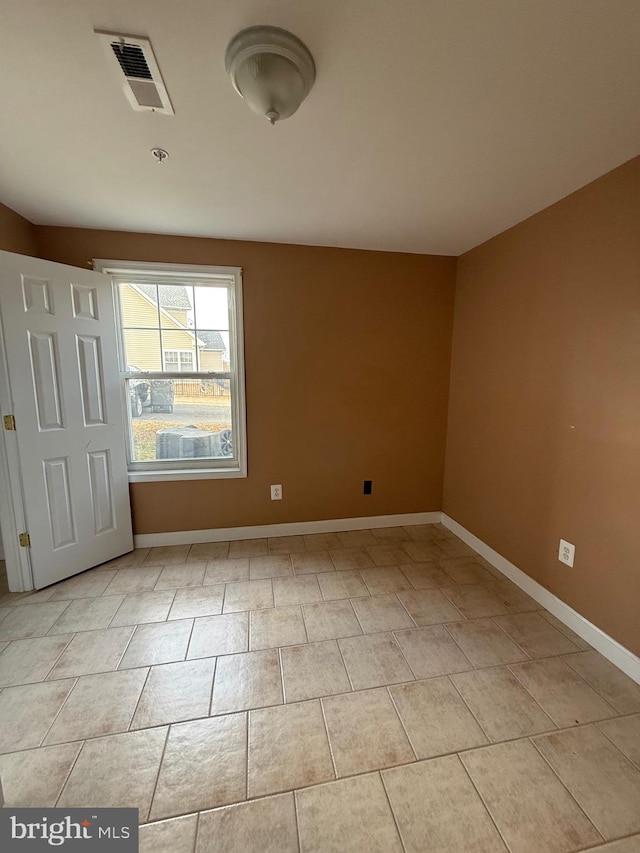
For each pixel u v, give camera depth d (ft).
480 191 6.16
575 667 5.55
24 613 6.61
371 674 5.36
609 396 5.62
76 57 3.58
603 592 5.80
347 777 4.00
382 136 4.76
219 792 3.84
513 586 7.63
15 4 3.07
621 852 3.42
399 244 8.74
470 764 4.15
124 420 8.86
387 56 3.51
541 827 3.59
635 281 5.20
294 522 9.84
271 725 4.57
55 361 7.25
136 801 3.76
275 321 8.91
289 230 7.91
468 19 3.16
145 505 9.02
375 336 9.48
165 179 5.88
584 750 4.32
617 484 5.54
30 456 7.02
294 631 6.23
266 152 5.14
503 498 8.05
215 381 9.25
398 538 9.72
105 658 5.60
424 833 3.53
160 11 3.13
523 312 7.35
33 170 5.64
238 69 3.51
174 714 4.70
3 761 4.10
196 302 8.86
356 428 9.77
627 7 3.02
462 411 9.55
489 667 5.52
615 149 4.99
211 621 6.46
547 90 3.94
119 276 8.37
